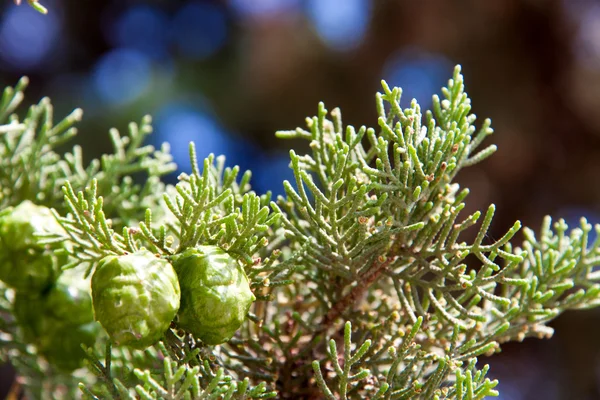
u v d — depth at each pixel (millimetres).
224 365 417
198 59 1531
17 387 495
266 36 1334
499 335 414
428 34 1114
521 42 1063
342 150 400
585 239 458
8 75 1461
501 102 1061
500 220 1056
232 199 402
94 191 395
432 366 439
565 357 1013
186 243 398
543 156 1053
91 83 1485
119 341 377
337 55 1241
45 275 435
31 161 470
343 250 408
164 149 485
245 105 1391
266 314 442
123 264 380
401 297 414
